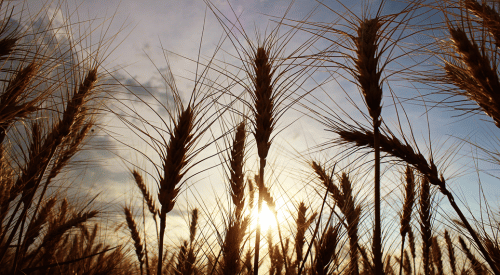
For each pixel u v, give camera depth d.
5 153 2.90
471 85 2.74
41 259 3.48
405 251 4.88
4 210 2.88
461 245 4.43
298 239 3.32
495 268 2.87
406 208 4.10
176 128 2.54
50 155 2.97
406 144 3.27
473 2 2.71
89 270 3.48
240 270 2.78
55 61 2.54
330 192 3.44
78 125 3.29
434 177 3.28
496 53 2.58
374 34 2.79
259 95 3.23
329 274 2.76
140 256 4.13
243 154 3.38
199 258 3.00
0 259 2.63
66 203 3.87
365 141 3.25
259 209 2.88
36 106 2.49
